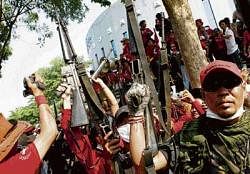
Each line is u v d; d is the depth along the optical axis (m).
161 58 3.20
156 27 9.87
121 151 3.29
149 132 2.29
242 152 2.15
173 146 2.30
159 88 3.26
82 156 3.79
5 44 17.05
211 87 2.19
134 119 2.29
